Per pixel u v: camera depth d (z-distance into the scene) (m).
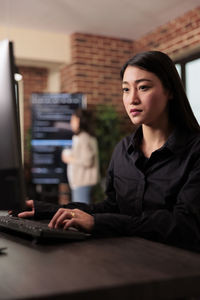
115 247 0.97
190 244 1.11
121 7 5.51
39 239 1.02
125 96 1.37
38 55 6.45
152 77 1.32
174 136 1.36
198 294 0.70
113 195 1.55
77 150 4.84
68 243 1.03
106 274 0.71
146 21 6.12
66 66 6.86
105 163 6.40
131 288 0.65
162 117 1.42
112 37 6.92
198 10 5.54
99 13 5.72
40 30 6.44
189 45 5.75
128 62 1.36
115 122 6.53
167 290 0.67
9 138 0.91
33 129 6.10
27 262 0.82
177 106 1.42
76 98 6.12
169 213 1.15
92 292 0.62
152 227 1.13
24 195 0.92
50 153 6.10
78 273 0.72
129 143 1.50
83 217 1.15
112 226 1.15
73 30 6.49
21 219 1.30
